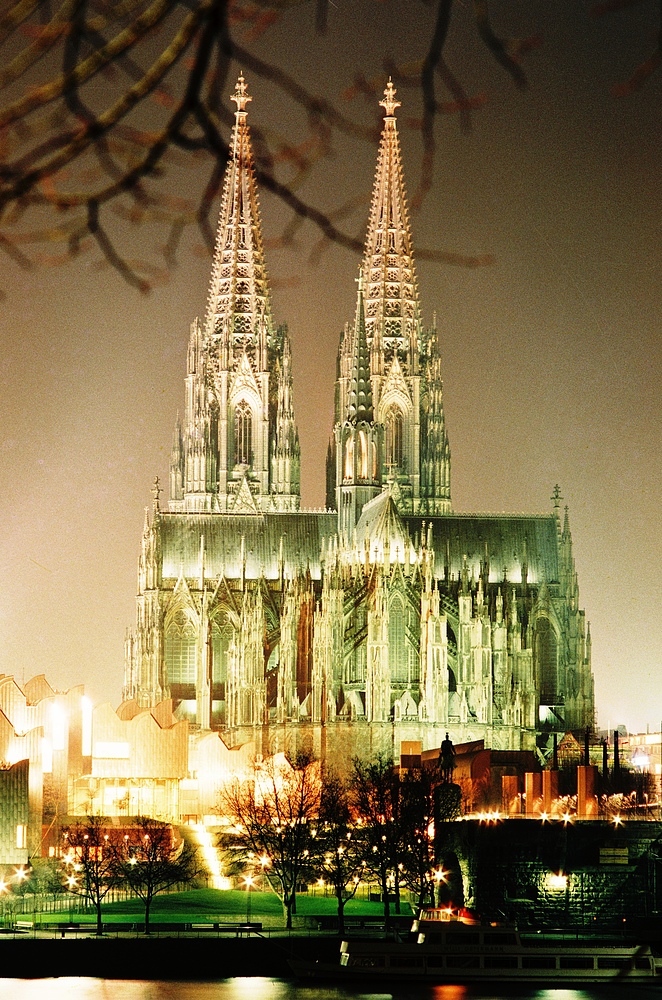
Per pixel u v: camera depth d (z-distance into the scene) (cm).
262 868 19738
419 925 15950
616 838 16925
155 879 18375
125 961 16050
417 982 15512
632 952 15425
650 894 16750
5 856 18800
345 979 15600
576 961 15475
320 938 16788
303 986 15538
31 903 18862
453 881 18075
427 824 18538
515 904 16812
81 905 19338
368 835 18538
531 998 14838
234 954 16250
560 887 16800
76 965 15975
